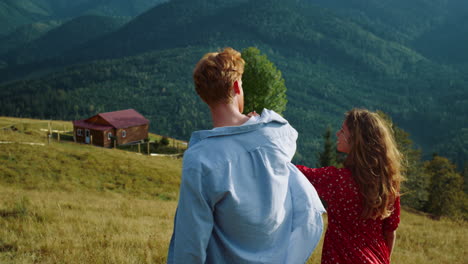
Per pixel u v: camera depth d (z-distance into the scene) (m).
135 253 5.03
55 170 22.88
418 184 35.91
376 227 2.01
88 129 49.88
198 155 1.46
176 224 1.47
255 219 1.46
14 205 8.55
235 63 1.62
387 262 2.07
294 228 1.60
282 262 1.54
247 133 1.51
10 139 30.36
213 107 1.64
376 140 1.97
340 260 1.99
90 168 24.97
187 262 1.40
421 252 8.88
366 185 1.92
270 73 38.91
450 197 48.09
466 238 11.63
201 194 1.40
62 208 10.34
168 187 24.38
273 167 1.52
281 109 40.19
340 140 2.12
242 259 1.46
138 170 27.03
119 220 8.62
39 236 5.89
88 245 5.43
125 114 54.00
